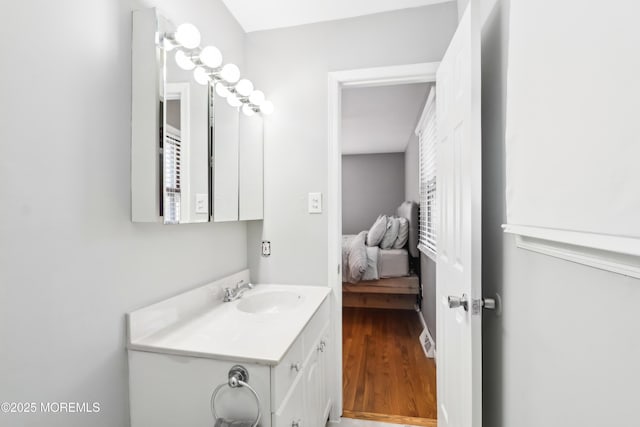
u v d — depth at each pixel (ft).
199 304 4.59
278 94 6.25
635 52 1.51
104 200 3.18
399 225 13.07
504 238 3.43
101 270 3.14
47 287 2.65
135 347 3.40
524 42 2.58
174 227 4.23
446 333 4.78
